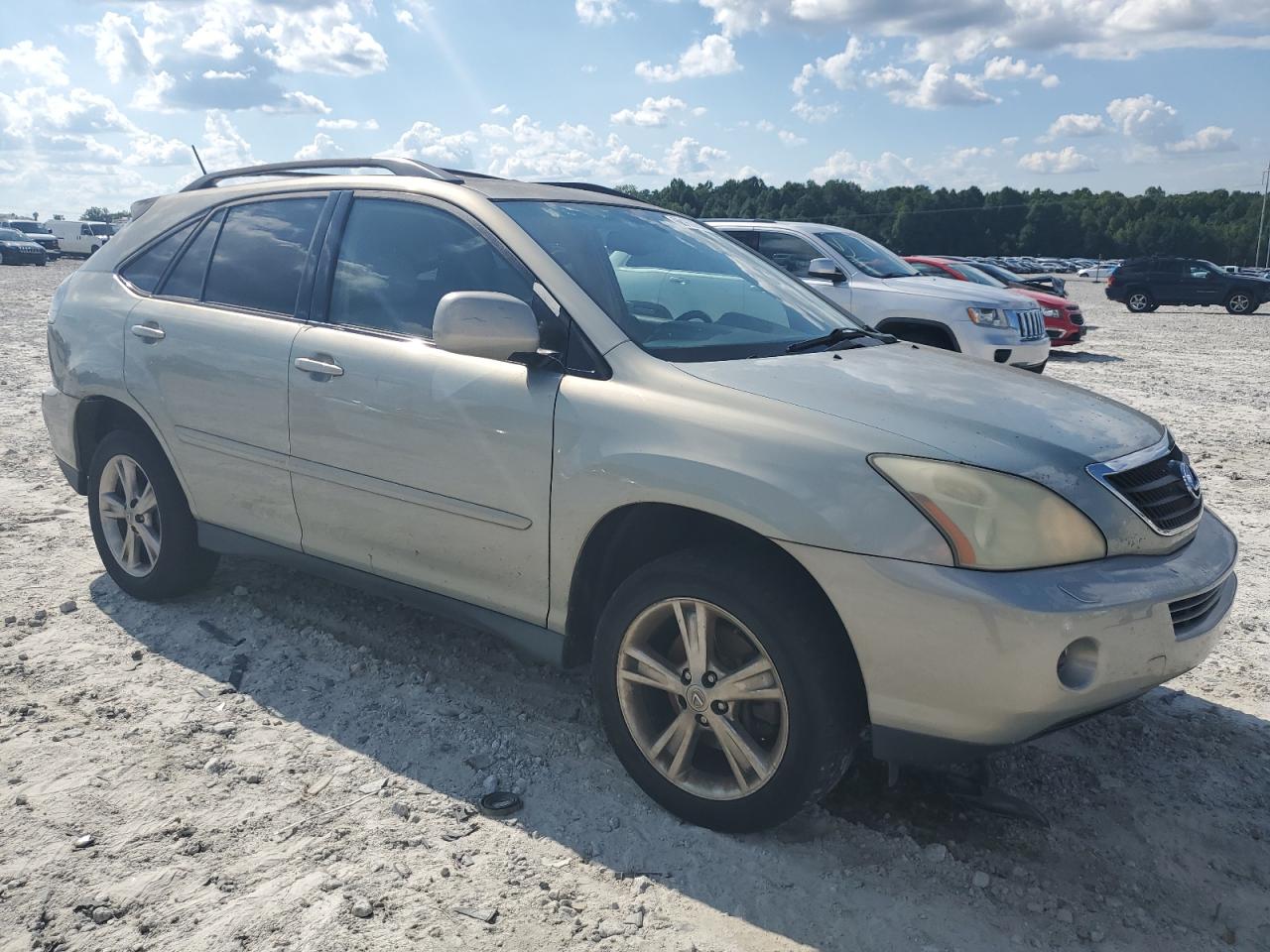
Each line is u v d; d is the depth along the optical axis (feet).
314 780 10.59
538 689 12.80
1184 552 9.61
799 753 9.11
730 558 9.40
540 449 10.43
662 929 8.52
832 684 9.02
